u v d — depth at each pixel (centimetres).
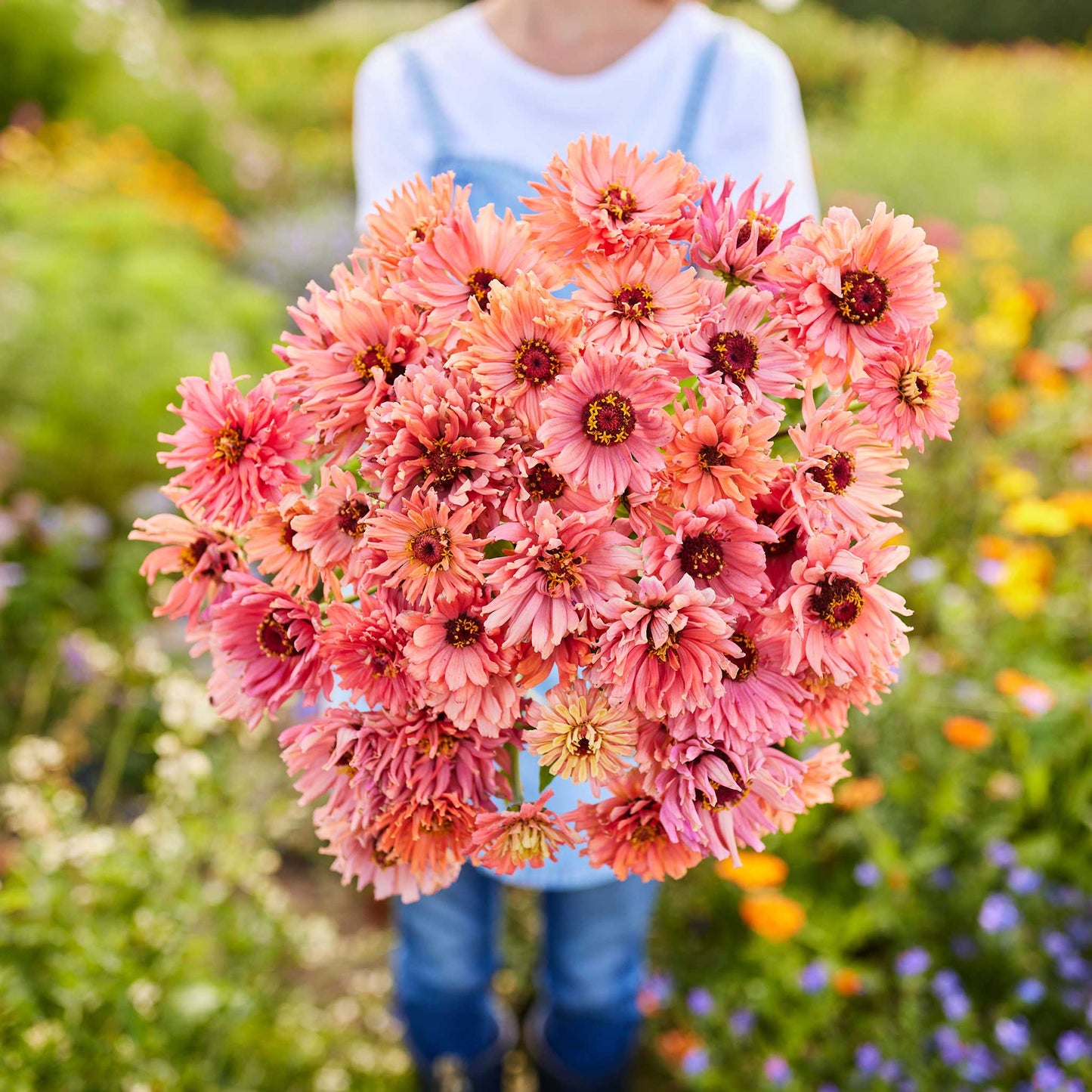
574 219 86
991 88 907
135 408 362
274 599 90
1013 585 239
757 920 190
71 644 273
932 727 226
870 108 879
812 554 84
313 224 609
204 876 244
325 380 88
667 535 86
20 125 656
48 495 349
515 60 136
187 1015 179
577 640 85
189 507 95
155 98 705
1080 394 305
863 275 87
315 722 92
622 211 86
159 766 205
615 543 83
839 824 221
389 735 89
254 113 961
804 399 88
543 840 90
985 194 567
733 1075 197
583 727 85
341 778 93
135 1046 166
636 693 82
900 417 88
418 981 179
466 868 163
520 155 137
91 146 632
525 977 230
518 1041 227
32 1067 157
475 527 87
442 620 83
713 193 90
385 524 81
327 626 90
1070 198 562
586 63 135
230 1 1413
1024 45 1233
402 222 94
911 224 86
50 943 167
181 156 706
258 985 209
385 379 89
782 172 137
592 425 81
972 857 218
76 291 406
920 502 293
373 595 93
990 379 319
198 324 421
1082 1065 181
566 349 83
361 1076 212
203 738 249
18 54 669
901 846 217
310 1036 215
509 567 81
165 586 287
